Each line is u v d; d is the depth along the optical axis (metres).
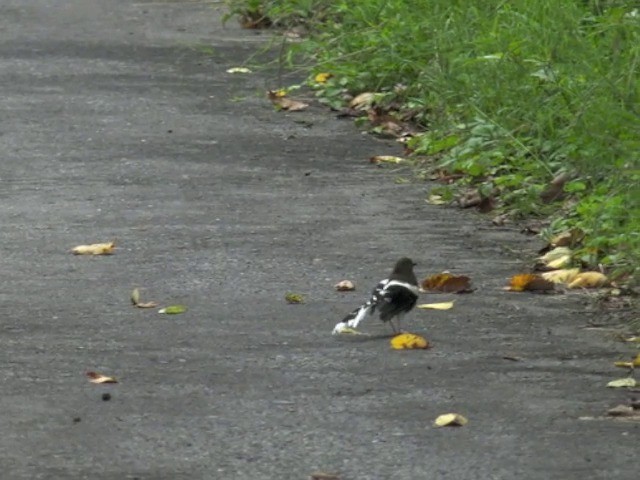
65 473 8.29
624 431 8.95
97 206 14.59
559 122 15.81
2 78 20.39
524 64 16.69
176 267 12.61
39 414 9.22
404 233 13.72
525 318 11.28
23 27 23.94
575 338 10.80
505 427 9.02
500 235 13.73
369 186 15.46
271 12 23.27
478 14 18.69
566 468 8.37
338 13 21.80
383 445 8.73
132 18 24.59
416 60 19.17
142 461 8.48
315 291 11.97
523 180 14.88
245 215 14.27
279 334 10.88
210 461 8.48
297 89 19.84
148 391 9.65
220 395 9.59
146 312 11.41
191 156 16.64
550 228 13.55
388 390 9.70
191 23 24.17
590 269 12.50
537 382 9.84
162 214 14.31
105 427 9.01
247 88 19.95
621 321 11.20
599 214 12.80
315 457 8.55
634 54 15.65
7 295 11.83
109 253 13.02
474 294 11.91
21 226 13.90
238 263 12.73
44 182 15.53
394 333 10.92
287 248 13.18
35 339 10.73
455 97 17.39
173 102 19.16
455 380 9.88
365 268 12.61
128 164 16.27
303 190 15.26
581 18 17.55
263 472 8.32
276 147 17.09
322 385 9.79
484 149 15.76
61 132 17.64
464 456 8.55
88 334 10.86
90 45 22.53
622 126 14.43
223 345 10.62
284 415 9.23
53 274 12.43
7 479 8.20
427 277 12.34
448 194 14.80
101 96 19.41
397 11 20.30
